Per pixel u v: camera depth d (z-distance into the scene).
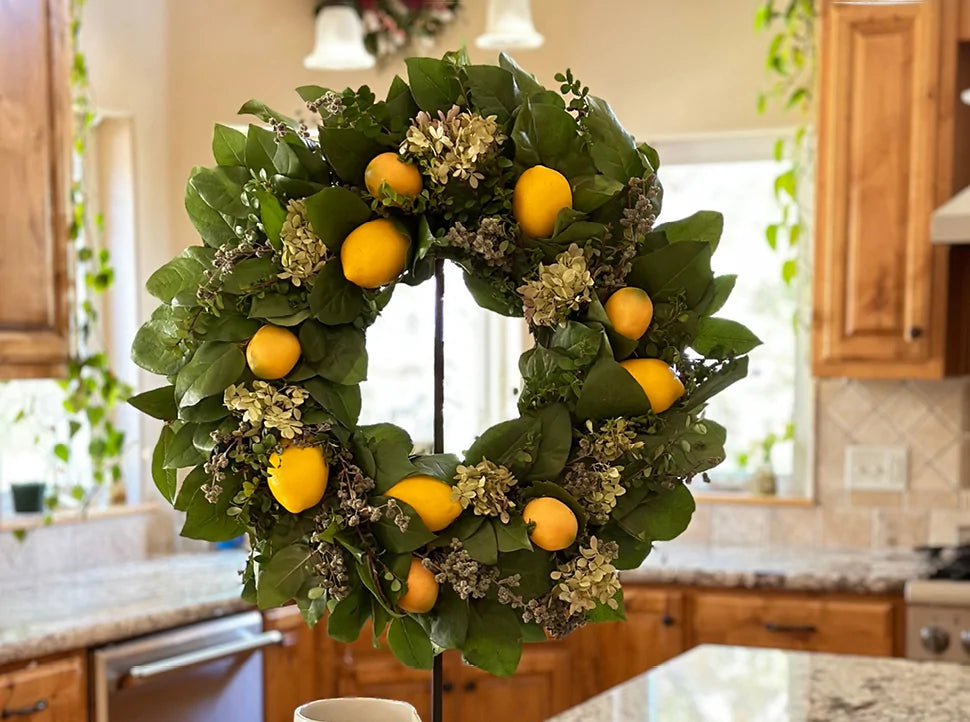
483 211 0.75
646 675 1.75
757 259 3.59
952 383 3.29
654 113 3.49
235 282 0.72
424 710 3.15
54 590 2.84
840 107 3.00
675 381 0.76
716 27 3.43
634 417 0.75
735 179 3.59
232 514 0.73
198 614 2.65
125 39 3.41
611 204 0.77
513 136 0.74
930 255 2.94
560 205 0.74
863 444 3.37
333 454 0.72
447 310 3.82
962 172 3.07
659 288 0.77
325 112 0.76
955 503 3.29
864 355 3.02
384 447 0.73
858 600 2.86
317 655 3.06
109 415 3.42
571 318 0.76
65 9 2.67
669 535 0.77
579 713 1.55
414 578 0.72
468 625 0.75
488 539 0.71
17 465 3.21
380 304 0.77
